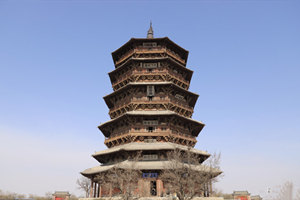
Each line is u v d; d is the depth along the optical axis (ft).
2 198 166.81
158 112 172.14
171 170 136.05
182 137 173.17
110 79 213.66
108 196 152.66
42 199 196.44
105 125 188.34
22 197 183.52
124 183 140.05
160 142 165.48
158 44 203.21
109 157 174.29
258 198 187.01
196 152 164.96
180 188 118.73
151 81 189.47
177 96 192.75
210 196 145.38
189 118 182.39
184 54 216.95
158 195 144.36
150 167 146.61
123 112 186.80
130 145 160.25
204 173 128.98
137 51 198.70
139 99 181.98
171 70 197.67
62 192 190.29
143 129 170.60
